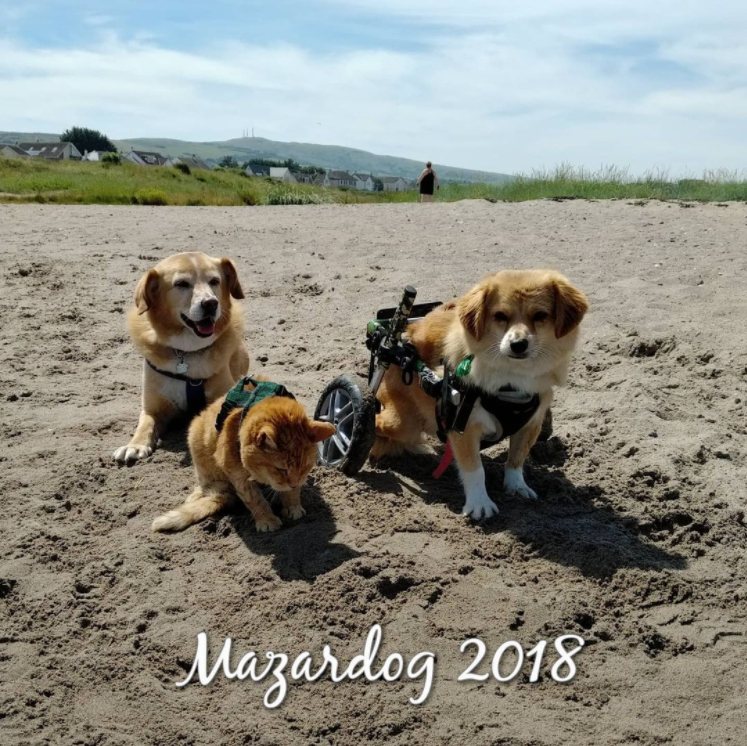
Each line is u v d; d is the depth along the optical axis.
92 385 2.21
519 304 1.40
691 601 1.25
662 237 4.02
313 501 1.51
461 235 4.24
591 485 1.61
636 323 2.58
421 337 1.64
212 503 1.48
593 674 1.09
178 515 1.44
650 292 2.93
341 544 1.36
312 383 2.17
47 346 2.48
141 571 1.31
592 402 2.03
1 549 1.38
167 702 1.05
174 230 4.38
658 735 0.98
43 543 1.40
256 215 5.28
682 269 3.30
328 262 3.60
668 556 1.38
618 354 2.37
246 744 0.98
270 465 1.35
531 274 1.45
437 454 1.78
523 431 1.54
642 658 1.12
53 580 1.30
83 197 9.41
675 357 2.30
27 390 2.13
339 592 1.23
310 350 2.46
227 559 1.34
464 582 1.27
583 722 1.01
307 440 1.37
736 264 3.32
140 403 2.11
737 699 1.04
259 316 2.83
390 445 1.72
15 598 1.26
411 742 0.98
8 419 1.94
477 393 1.45
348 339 2.54
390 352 1.59
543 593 1.25
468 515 1.48
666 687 1.06
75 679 1.09
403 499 1.53
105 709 1.04
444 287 3.10
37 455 1.73
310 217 5.12
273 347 2.52
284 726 1.00
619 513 1.52
